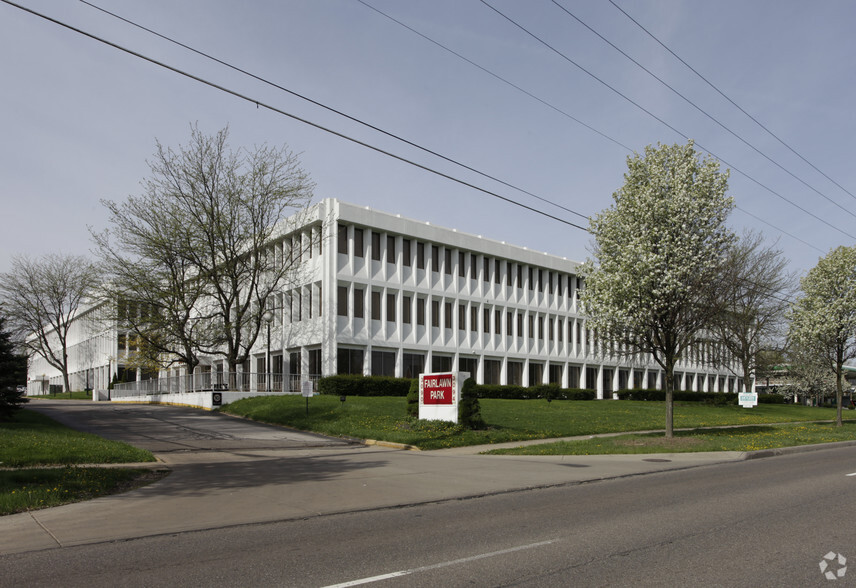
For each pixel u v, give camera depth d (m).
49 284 66.19
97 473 11.76
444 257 43.75
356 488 11.13
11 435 16.73
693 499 9.93
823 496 10.09
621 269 20.30
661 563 6.12
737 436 22.03
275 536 7.51
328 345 36.81
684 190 20.19
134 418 27.30
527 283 50.16
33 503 9.27
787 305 42.19
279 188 35.97
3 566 6.23
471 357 45.41
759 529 7.63
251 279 38.56
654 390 55.56
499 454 17.08
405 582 5.55
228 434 21.48
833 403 78.75
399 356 40.34
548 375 51.22
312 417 24.45
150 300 35.03
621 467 14.46
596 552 6.57
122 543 7.21
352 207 38.34
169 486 11.30
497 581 5.57
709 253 20.44
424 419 22.45
